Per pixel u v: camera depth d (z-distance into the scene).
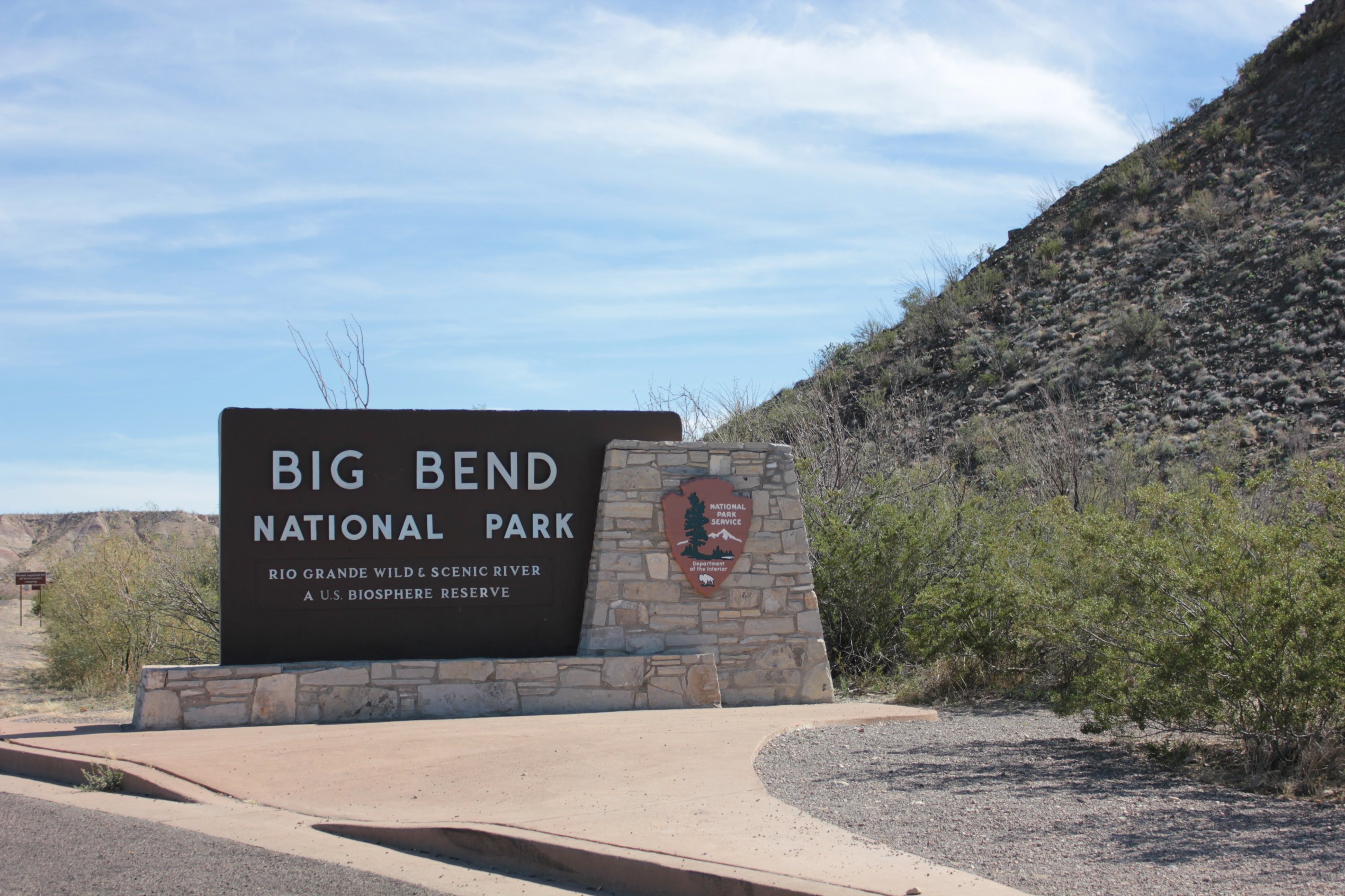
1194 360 30.91
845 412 34.38
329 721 12.18
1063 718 11.79
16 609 52.12
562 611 13.41
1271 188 36.62
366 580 12.90
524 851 6.62
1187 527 9.98
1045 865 5.95
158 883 6.21
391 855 6.94
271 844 7.13
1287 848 6.25
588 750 9.82
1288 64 41.44
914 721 11.93
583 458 13.63
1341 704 8.45
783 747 10.20
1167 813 7.18
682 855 6.16
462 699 12.54
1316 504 10.02
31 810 8.25
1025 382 33.72
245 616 12.62
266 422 12.84
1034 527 16.27
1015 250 43.28
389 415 13.15
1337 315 29.61
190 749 10.19
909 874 5.68
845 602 16.70
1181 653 8.88
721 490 13.66
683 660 13.09
